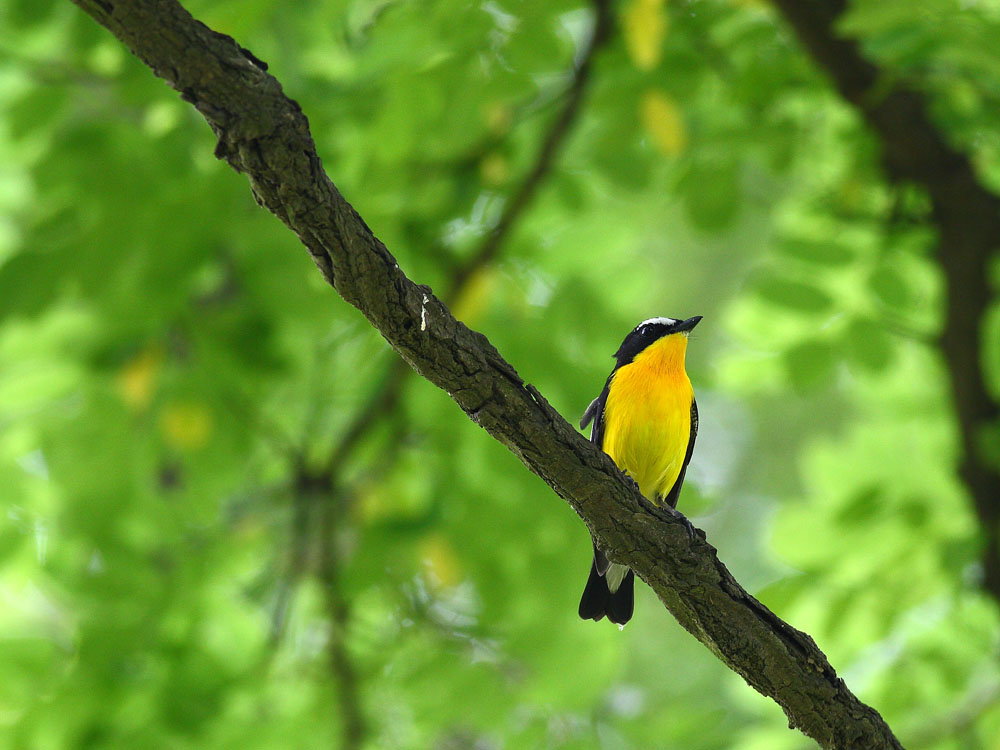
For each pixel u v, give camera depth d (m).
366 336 11.62
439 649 11.53
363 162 10.38
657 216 14.79
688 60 10.68
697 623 5.80
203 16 7.88
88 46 10.00
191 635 11.02
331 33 10.23
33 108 10.34
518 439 5.38
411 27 9.21
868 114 10.79
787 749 10.84
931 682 11.21
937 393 12.50
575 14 11.59
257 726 10.90
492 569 11.31
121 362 10.60
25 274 9.49
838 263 10.91
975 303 11.02
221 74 4.19
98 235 9.59
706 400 23.94
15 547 10.87
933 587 11.07
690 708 11.29
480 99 9.55
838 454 11.64
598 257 11.98
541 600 11.37
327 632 12.04
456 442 11.55
